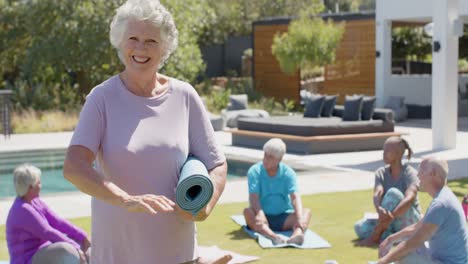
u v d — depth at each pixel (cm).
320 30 2053
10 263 449
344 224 666
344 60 2127
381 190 590
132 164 231
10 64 2142
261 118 1432
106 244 238
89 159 228
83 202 791
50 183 1038
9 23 2055
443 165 412
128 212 234
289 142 1292
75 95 1939
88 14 1839
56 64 1892
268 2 3008
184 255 242
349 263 531
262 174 627
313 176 978
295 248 578
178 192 216
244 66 2939
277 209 623
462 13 1727
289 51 2073
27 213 446
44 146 1412
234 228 650
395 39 2739
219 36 2956
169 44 237
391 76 2019
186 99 243
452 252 408
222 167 245
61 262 431
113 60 1884
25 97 1839
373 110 1359
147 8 230
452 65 1268
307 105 1474
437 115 1277
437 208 403
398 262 421
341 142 1282
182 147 237
